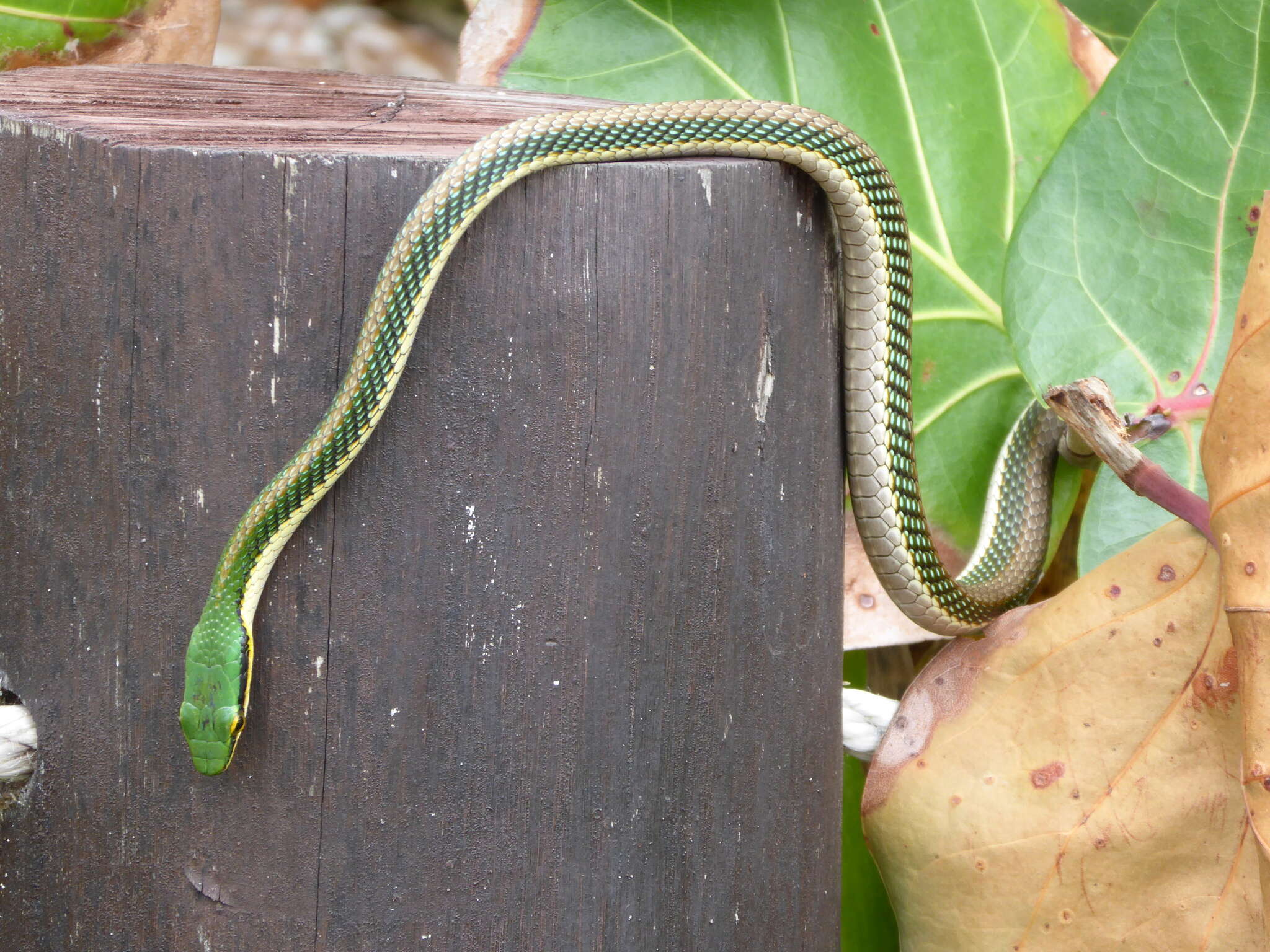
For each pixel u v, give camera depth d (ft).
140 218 2.45
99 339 2.46
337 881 2.48
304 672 2.47
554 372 2.46
